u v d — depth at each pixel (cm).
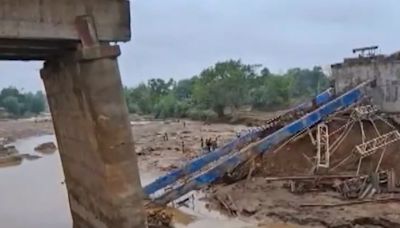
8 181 4459
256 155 3225
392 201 2734
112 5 1636
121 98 1652
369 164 3206
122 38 1658
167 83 15500
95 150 1697
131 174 1656
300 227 2455
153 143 6519
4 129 10750
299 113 3862
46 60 1994
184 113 12462
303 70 16538
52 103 2138
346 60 4122
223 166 2934
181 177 2905
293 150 3488
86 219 2031
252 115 9631
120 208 1636
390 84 3653
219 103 10481
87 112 1670
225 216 2764
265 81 11544
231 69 10950
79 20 1580
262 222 2583
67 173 2216
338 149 3394
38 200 3575
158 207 2656
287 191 3056
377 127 3462
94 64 1602
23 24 1491
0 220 3003
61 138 2152
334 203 2738
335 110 3525
